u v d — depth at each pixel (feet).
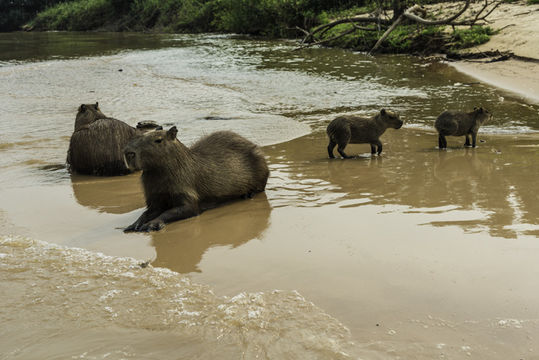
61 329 10.48
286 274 12.51
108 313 11.03
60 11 198.29
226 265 13.32
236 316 10.54
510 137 27.40
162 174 17.51
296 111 36.94
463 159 23.29
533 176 19.83
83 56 82.43
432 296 11.05
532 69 47.60
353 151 26.32
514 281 11.48
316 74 53.83
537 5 74.33
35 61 76.18
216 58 71.97
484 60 55.21
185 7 144.56
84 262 13.74
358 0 101.40
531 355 8.91
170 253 14.44
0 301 11.71
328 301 11.07
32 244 15.11
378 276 12.09
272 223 16.35
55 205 19.35
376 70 54.95
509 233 14.19
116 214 18.31
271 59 68.23
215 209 18.42
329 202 18.04
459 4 83.10
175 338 9.95
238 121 34.04
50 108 40.34
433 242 13.84
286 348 9.39
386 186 19.58
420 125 31.37
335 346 9.36
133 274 12.92
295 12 104.32
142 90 48.19
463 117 25.20
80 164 23.95
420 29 71.41
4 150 28.27
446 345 9.28
